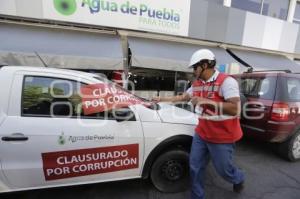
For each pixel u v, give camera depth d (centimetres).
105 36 650
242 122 407
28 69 224
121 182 305
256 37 879
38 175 222
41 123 217
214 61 228
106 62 565
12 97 213
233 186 288
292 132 367
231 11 808
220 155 235
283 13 990
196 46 773
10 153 211
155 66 625
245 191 294
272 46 923
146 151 257
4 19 568
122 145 245
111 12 645
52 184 231
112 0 638
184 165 282
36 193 275
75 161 231
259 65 795
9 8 550
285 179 328
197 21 760
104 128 235
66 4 596
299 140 382
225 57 766
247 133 406
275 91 364
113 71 633
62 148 223
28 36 551
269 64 834
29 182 222
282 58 945
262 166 368
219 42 823
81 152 230
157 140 257
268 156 409
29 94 219
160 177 278
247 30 855
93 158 236
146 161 261
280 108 353
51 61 516
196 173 246
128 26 673
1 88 211
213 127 230
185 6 730
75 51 553
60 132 221
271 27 898
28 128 212
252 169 356
